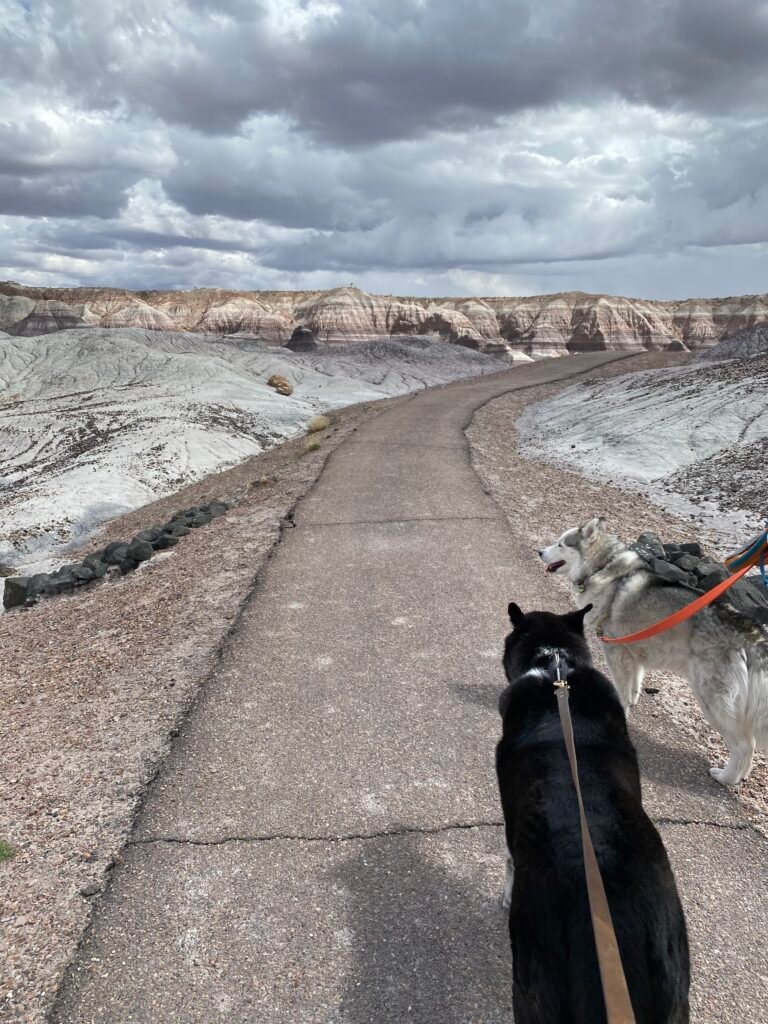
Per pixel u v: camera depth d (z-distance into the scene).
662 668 5.04
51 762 5.18
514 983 2.22
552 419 30.34
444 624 7.35
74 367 98.62
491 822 4.23
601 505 14.80
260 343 138.62
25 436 52.84
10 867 3.98
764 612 6.04
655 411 25.58
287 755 5.00
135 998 3.12
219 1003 3.09
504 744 3.01
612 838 2.28
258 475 22.94
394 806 4.41
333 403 63.88
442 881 3.78
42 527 27.80
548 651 3.32
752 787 4.63
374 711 5.59
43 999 3.12
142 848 4.08
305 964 3.28
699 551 9.42
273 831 4.20
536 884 2.21
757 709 4.36
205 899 3.69
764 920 3.50
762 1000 3.05
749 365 28.64
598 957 1.87
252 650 6.82
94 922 3.54
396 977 3.20
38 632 9.41
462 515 12.14
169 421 49.47
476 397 38.06
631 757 2.83
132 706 5.94
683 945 2.16
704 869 3.84
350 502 13.43
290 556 10.00
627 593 5.19
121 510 30.81
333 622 7.46
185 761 4.96
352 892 3.71
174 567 10.81
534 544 10.41
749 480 16.89
